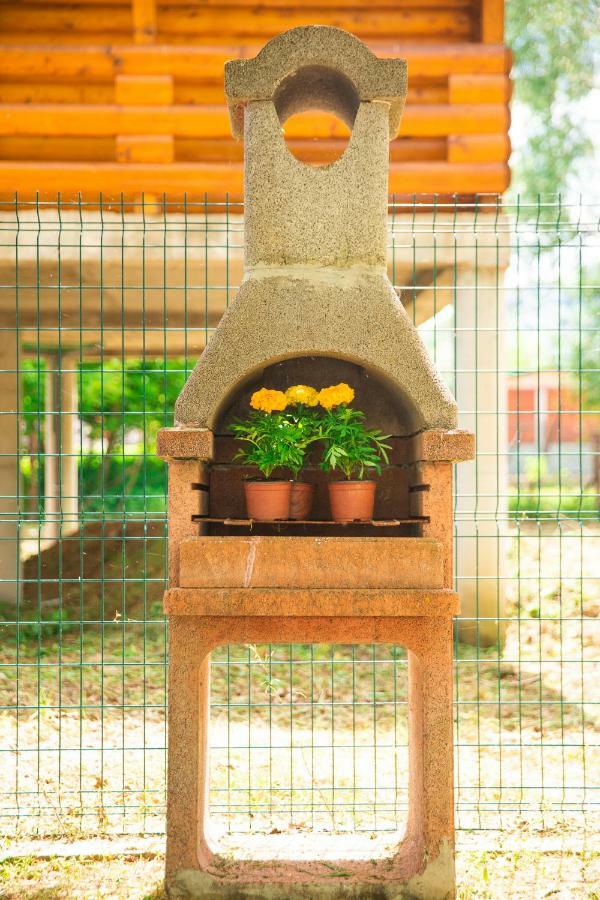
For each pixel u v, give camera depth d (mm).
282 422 3639
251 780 4844
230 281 8312
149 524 11469
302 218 3631
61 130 7445
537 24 15586
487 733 5789
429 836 3406
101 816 4164
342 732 5812
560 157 16094
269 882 3410
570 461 22219
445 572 3473
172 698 3430
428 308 9609
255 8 7660
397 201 7551
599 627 8320
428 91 7602
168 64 7473
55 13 7582
